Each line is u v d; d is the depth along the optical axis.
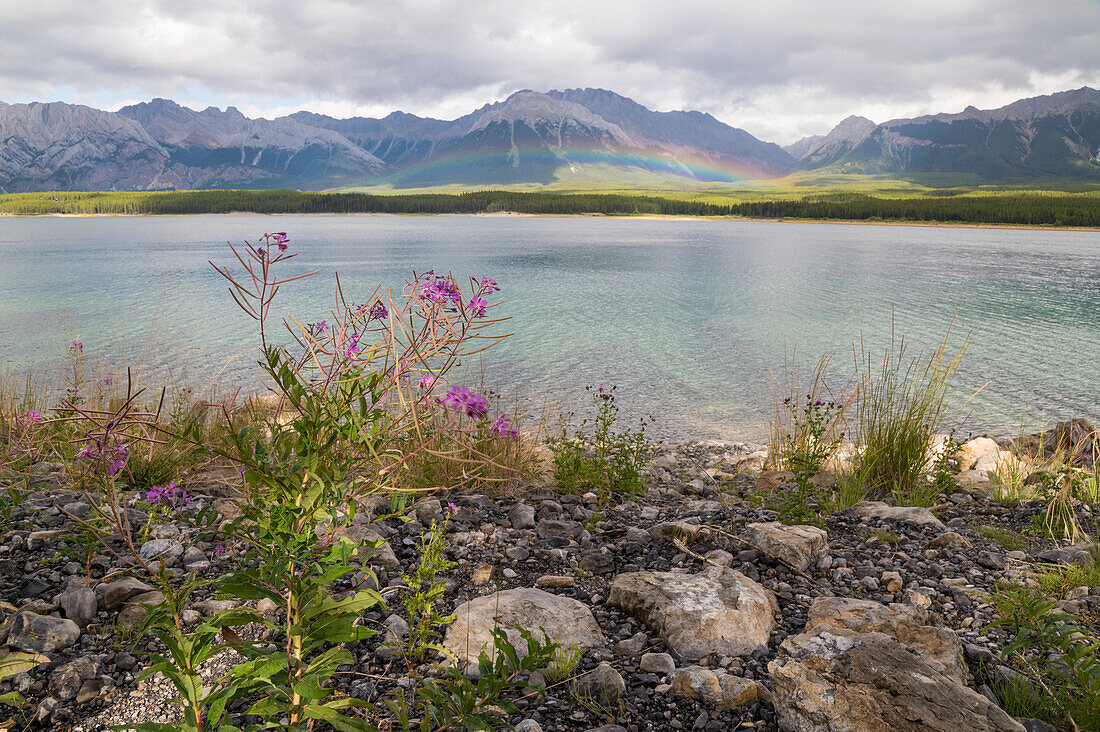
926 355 28.09
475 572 4.75
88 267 63.16
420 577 3.94
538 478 7.73
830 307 43.56
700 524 5.87
